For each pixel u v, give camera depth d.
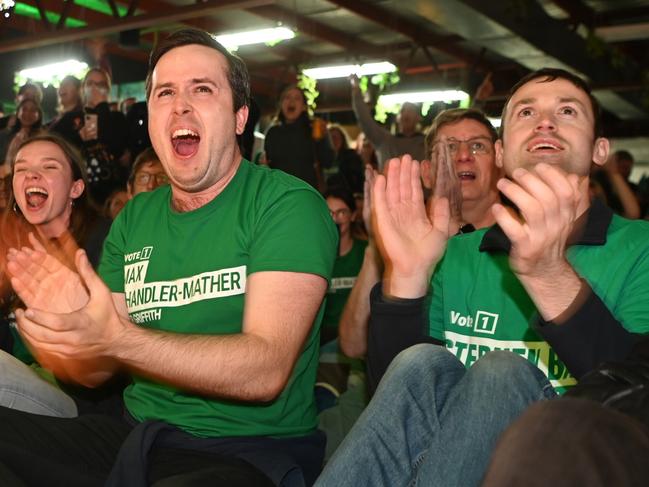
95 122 5.46
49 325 1.70
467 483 1.60
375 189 1.93
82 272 1.76
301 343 1.99
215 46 2.22
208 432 2.06
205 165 2.13
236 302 2.08
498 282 2.09
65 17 10.27
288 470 1.97
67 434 2.12
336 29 12.43
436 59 14.06
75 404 2.48
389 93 12.63
